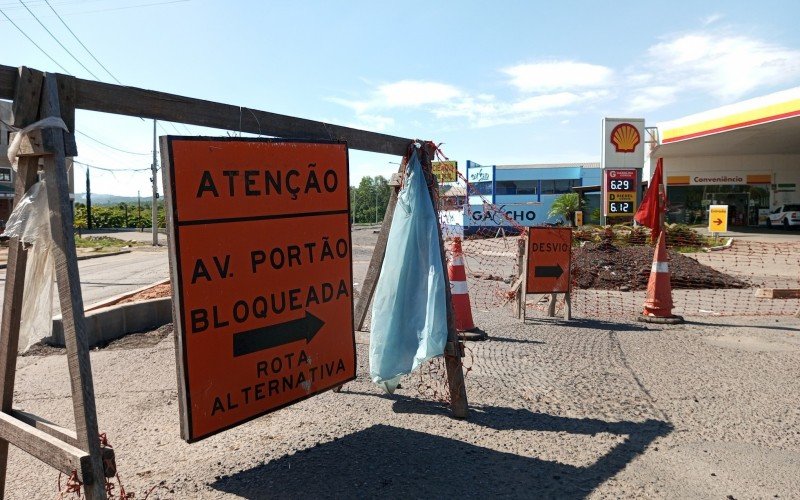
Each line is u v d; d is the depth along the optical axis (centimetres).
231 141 325
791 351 679
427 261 457
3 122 258
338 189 394
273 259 351
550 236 877
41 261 287
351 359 408
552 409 477
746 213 4319
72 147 254
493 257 2261
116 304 895
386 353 452
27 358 657
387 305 454
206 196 313
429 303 449
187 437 307
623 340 739
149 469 367
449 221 790
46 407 496
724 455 389
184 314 304
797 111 2767
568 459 381
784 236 3206
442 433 423
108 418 464
